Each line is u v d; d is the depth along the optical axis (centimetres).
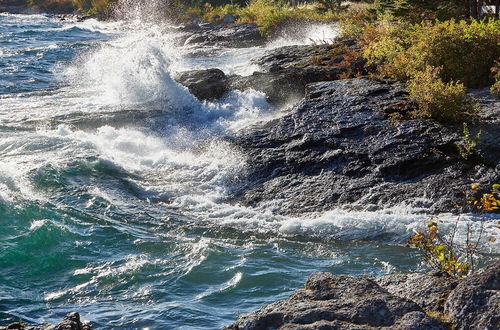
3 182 1368
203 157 1620
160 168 1578
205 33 4784
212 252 1079
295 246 1160
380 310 484
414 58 1884
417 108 1591
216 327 805
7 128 1820
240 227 1261
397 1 2828
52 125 1841
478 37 1842
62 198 1329
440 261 750
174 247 1107
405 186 1356
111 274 988
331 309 492
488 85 1798
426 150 1415
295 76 2117
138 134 1798
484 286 488
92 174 1490
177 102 2006
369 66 2141
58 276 982
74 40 4741
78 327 607
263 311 509
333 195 1375
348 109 1642
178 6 6169
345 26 3078
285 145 1570
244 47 4456
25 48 3969
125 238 1141
